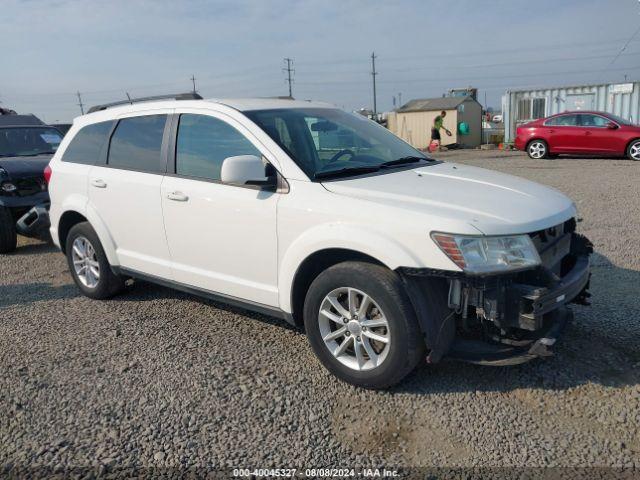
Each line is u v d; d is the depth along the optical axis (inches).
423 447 114.7
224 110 162.1
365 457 112.4
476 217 121.0
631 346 150.5
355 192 134.6
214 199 156.5
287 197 141.4
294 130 158.7
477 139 1120.2
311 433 120.5
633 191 385.7
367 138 175.9
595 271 213.3
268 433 121.0
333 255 139.2
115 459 114.1
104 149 197.0
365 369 133.2
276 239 143.9
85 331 178.4
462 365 144.8
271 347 160.9
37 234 266.8
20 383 145.9
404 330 124.3
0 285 235.3
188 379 144.2
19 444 120.6
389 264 123.3
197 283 168.7
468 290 119.5
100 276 201.8
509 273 118.6
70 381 145.8
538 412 124.0
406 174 151.7
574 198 366.6
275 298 149.0
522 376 138.3
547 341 120.6
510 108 884.6
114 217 189.2
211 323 180.7
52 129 366.6
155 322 183.3
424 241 119.9
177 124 173.0
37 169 295.4
